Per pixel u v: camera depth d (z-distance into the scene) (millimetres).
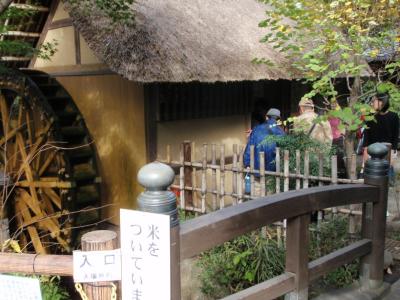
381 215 2973
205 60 4910
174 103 5406
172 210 1626
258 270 3391
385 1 3920
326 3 4086
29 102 5734
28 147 6098
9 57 6824
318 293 3119
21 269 1672
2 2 3855
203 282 3572
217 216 1919
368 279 3000
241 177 4324
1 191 5852
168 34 4957
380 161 2963
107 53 4422
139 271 1592
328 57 4113
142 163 5344
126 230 1607
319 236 3697
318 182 3918
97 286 1604
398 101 3270
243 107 6352
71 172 5602
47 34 6637
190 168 4762
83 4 5023
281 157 4328
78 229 5738
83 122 5926
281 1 4781
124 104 5516
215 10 6355
